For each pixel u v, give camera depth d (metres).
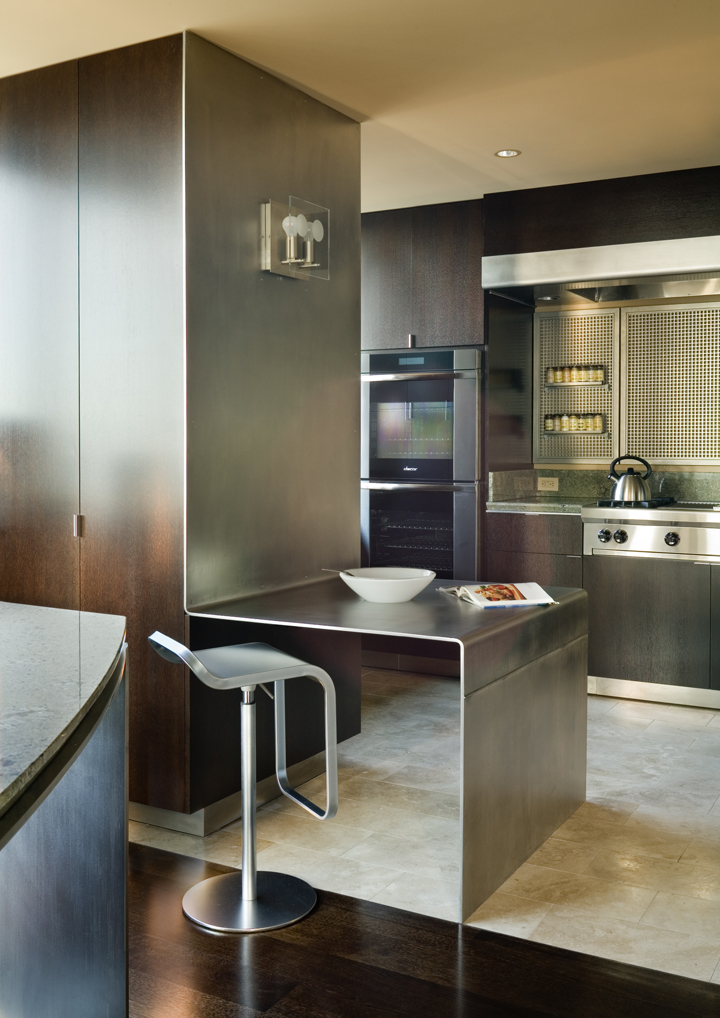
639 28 2.92
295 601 3.08
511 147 4.11
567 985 2.18
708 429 5.09
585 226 4.65
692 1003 2.11
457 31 2.93
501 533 5.01
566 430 5.43
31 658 1.53
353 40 3.00
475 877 2.51
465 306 5.07
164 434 2.98
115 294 3.06
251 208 3.20
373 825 3.11
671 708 4.55
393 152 4.18
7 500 3.36
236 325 3.14
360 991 2.15
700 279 4.58
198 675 2.22
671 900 2.58
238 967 2.25
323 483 3.65
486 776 2.55
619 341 5.30
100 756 1.65
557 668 3.03
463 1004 2.11
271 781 3.37
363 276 5.37
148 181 2.97
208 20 2.82
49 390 3.23
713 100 3.55
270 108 3.28
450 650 5.17
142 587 3.06
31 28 2.88
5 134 3.29
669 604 4.58
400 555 5.32
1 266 3.32
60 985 1.70
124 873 1.62
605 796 3.38
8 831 0.95
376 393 5.36
